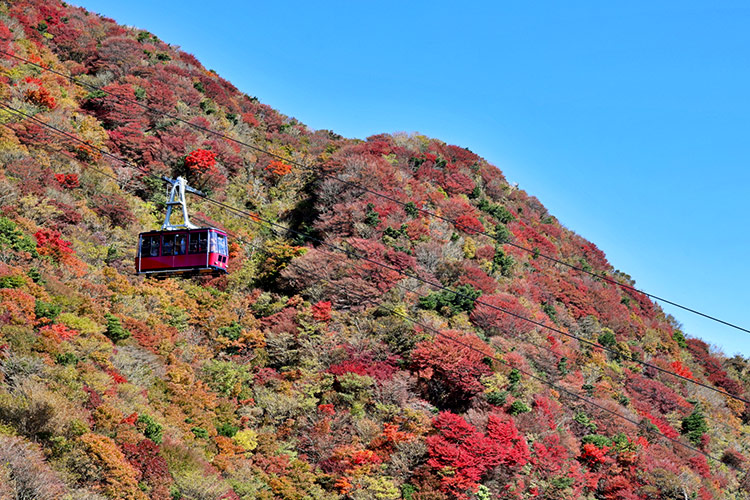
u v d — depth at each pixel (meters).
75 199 61.56
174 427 38.84
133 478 31.11
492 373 51.50
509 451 43.66
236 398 47.88
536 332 63.69
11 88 68.44
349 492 41.16
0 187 53.56
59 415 31.34
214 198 73.75
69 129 68.31
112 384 38.12
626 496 48.91
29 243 48.47
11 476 26.72
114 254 57.53
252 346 53.78
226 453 40.75
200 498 33.66
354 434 45.72
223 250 36.72
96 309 45.72
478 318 60.88
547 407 51.75
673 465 53.44
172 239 36.66
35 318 40.28
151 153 73.31
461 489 41.66
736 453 65.31
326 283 59.44
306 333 53.78
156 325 50.06
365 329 55.19
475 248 72.56
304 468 42.34
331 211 71.00
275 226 73.00
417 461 43.22
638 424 58.97
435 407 48.75
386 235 66.81
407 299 59.81
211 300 57.34
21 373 34.19
